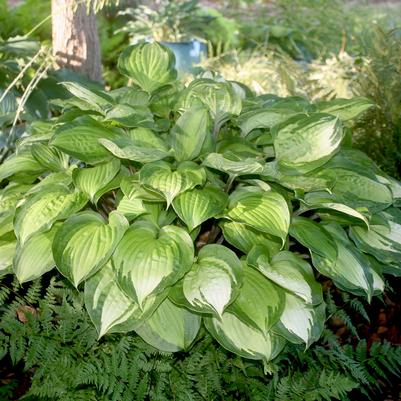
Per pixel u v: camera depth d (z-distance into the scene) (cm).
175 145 132
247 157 135
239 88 167
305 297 111
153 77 159
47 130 151
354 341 157
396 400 142
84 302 125
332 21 432
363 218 119
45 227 121
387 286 146
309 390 119
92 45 249
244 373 124
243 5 521
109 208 154
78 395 114
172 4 363
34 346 118
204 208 119
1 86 224
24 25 327
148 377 117
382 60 191
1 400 128
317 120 132
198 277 113
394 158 180
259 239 125
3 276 131
